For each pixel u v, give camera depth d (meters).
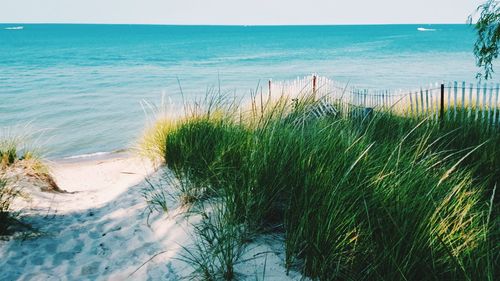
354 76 31.12
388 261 2.51
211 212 3.90
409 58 49.28
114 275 3.18
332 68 38.66
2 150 6.75
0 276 3.21
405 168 3.21
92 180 7.35
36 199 5.11
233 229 3.33
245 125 5.17
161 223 4.01
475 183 3.94
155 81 29.59
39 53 61.69
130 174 6.78
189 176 4.74
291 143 3.79
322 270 2.65
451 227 2.74
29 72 35.94
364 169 3.29
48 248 3.72
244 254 3.09
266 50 71.06
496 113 6.43
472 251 2.43
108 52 65.44
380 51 64.00
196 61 49.81
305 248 2.88
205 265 2.90
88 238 3.93
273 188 3.49
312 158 3.46
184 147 5.51
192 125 5.86
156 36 137.62
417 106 7.73
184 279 2.94
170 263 3.22
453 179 3.40
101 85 27.39
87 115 16.95
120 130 14.23
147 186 5.37
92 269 3.31
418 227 2.57
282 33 168.62
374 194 2.91
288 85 10.82
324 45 84.44
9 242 3.78
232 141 4.75
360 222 2.82
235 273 2.87
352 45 82.81
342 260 2.70
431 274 2.43
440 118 6.73
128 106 19.02
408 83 26.14
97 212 4.74
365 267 2.63
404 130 5.89
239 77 32.03
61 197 5.50
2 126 14.67
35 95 22.77
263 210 3.40
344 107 8.14
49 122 15.61
